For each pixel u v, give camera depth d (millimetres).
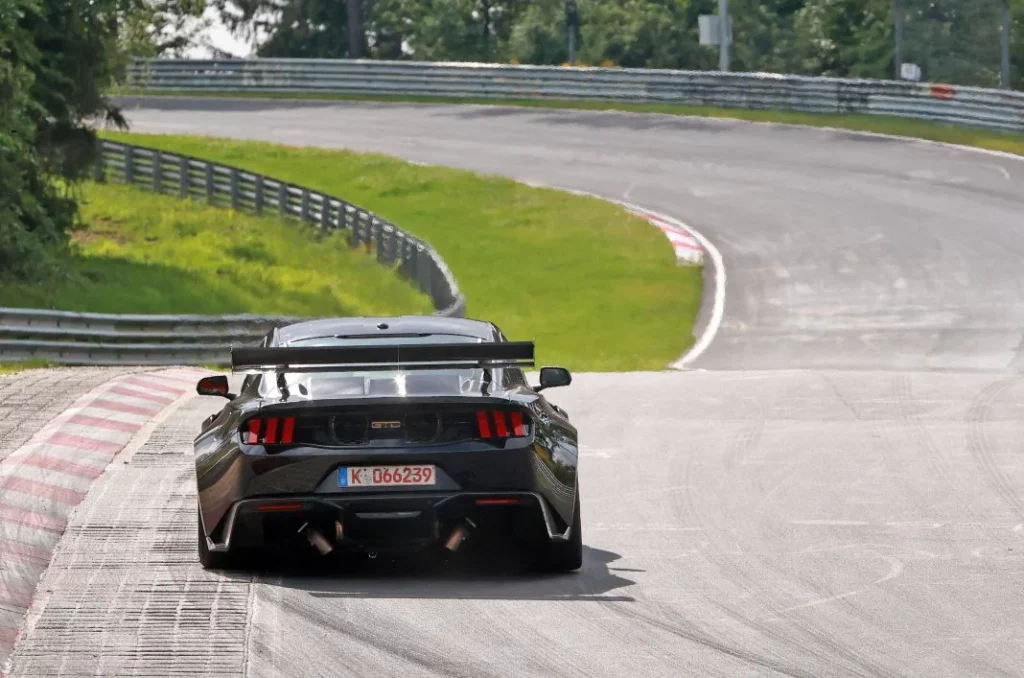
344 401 28062
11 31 101250
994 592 28312
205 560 29375
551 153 193875
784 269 127375
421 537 28281
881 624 25875
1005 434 50469
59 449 42031
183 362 80438
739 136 193875
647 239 144500
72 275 104188
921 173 164250
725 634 25125
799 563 31062
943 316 105750
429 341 30953
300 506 27781
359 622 25609
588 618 26141
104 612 26000
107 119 118438
